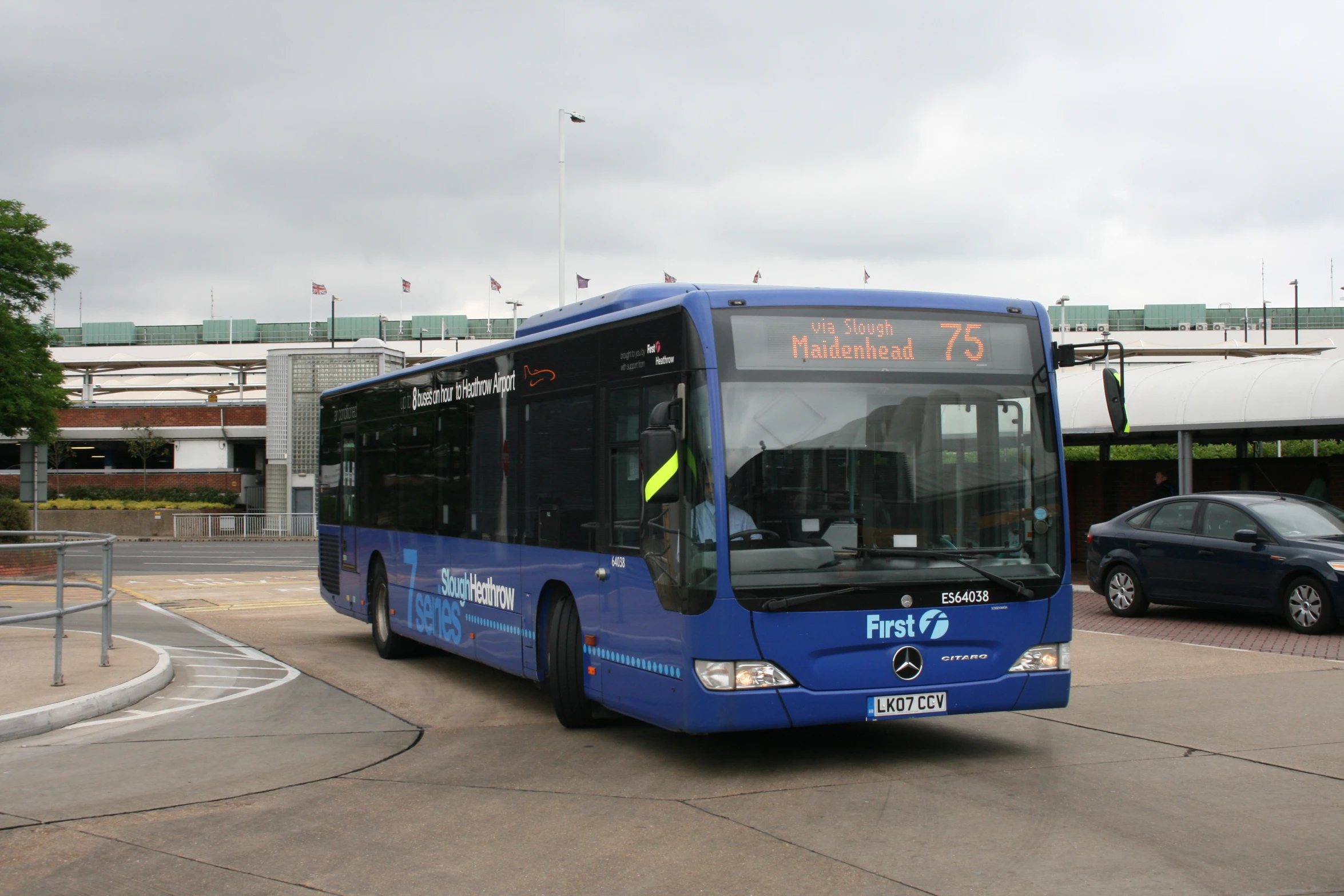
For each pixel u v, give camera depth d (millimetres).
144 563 35156
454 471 11695
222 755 8625
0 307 33500
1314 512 15523
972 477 7988
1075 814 6672
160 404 62312
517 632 10117
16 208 34219
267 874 5816
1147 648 13750
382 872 5820
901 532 7762
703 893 5422
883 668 7617
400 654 13820
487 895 5453
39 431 34719
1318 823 6441
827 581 7531
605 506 8656
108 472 62281
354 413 15242
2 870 5898
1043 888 5406
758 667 7379
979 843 6137
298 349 53469
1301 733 8883
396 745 8961
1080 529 25859
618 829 6512
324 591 16562
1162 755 8203
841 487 7672
